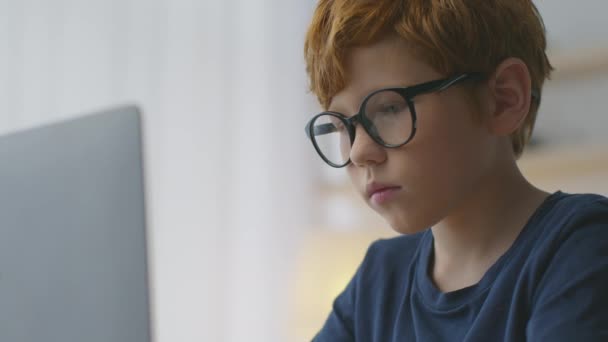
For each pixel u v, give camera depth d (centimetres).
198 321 204
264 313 210
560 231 64
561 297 58
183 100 207
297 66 222
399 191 63
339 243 210
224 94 213
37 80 194
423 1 65
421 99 62
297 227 216
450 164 63
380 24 63
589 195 69
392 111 63
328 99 68
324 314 203
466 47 64
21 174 71
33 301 69
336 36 64
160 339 200
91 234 66
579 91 182
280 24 221
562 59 183
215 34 213
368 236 208
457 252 71
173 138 205
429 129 62
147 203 65
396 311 79
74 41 198
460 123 64
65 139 69
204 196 208
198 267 205
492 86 66
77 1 198
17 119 192
